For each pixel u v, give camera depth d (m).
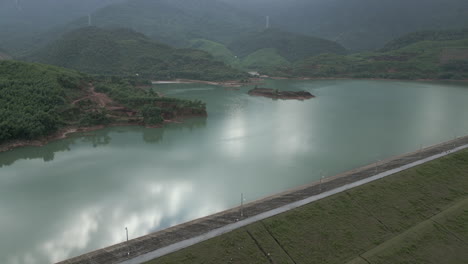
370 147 97.25
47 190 67.75
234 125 125.81
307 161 85.44
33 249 48.44
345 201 55.84
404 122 130.38
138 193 66.44
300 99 190.75
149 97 140.12
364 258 43.62
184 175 75.81
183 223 50.34
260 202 57.41
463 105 169.00
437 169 70.44
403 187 62.25
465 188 65.06
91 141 104.38
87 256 42.22
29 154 91.38
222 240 44.59
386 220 52.97
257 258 42.69
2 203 62.19
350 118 138.00
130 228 54.09
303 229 48.41
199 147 97.38
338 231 49.00
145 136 110.44
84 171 78.19
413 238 48.12
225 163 83.69
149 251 42.53
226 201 63.28
